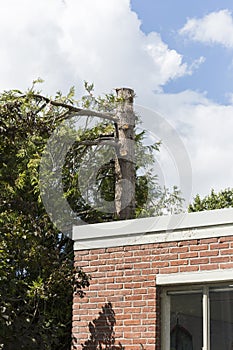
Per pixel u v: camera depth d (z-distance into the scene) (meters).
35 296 11.13
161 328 9.00
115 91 9.26
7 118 10.26
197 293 8.80
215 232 8.72
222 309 8.52
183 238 8.96
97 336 9.48
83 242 9.92
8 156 11.90
